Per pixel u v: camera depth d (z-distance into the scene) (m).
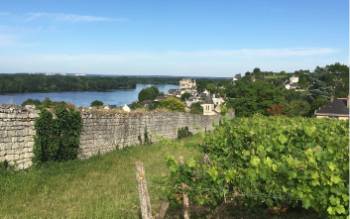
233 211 9.54
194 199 8.27
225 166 8.99
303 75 130.25
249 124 13.51
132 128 30.08
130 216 10.82
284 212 9.84
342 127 14.05
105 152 25.62
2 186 14.20
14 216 11.27
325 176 6.70
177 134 39.72
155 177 14.53
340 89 105.94
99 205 12.07
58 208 12.07
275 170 7.07
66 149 21.25
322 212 7.05
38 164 19.11
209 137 10.60
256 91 51.59
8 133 17.47
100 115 25.17
